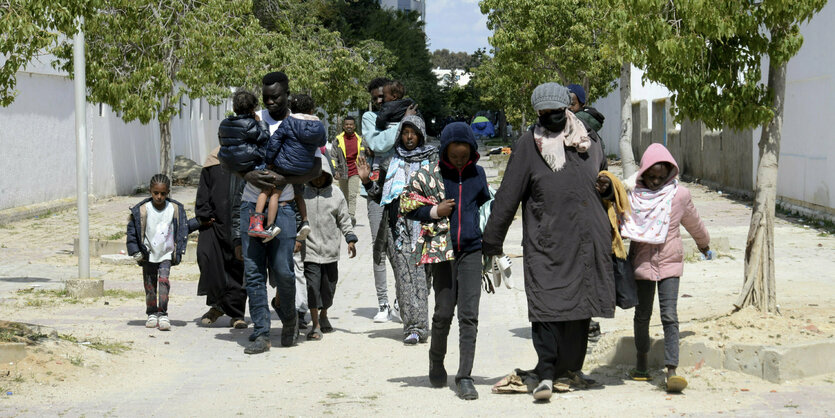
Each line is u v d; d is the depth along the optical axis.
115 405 5.94
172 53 16.94
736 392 6.02
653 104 36.47
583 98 7.43
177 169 34.47
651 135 36.97
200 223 9.35
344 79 38.44
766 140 7.33
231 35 18.06
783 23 7.27
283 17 44.50
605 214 6.05
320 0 58.94
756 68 7.46
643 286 6.44
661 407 5.71
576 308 5.91
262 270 8.39
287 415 5.74
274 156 8.12
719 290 10.61
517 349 8.27
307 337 8.98
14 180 21.03
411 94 73.81
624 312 9.67
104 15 15.43
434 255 6.23
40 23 7.88
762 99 7.38
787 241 15.59
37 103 22.20
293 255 8.52
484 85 69.56
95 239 16.22
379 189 9.27
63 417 5.54
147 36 16.12
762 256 7.34
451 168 6.34
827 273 11.84
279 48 30.61
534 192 6.02
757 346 6.40
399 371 7.35
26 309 10.18
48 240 17.62
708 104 7.55
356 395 6.37
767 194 7.34
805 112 19.52
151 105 16.17
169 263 9.27
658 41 7.36
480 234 6.34
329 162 9.17
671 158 6.27
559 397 6.15
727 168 26.34
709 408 5.64
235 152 8.06
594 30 26.94
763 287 7.34
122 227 19.45
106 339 8.31
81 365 6.95
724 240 14.30
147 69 15.98
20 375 6.44
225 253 9.35
